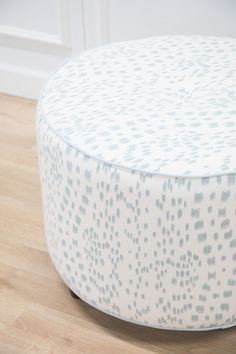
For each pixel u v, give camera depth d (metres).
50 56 2.49
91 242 1.43
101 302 1.52
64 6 2.31
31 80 2.56
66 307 1.66
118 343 1.56
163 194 1.29
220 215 1.30
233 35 2.18
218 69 1.66
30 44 2.48
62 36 2.40
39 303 1.67
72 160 1.38
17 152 2.27
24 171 2.18
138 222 1.34
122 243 1.38
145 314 1.47
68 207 1.44
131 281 1.43
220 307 1.44
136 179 1.30
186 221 1.31
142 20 2.27
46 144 1.46
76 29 2.37
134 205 1.32
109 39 2.36
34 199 2.05
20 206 2.02
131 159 1.33
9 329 1.60
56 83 1.63
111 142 1.39
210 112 1.48
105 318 1.62
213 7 2.14
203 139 1.38
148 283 1.41
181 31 2.25
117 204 1.34
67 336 1.58
